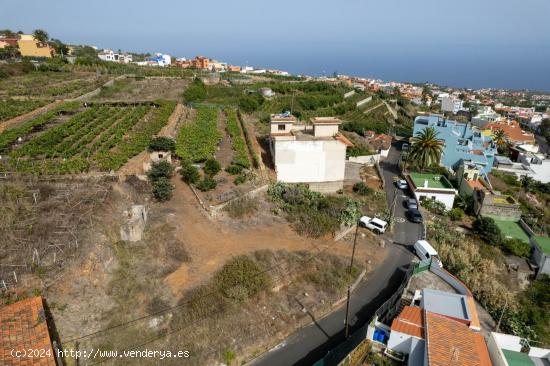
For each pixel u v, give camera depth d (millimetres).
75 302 25297
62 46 133750
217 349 24500
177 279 29047
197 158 50031
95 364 22188
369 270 35906
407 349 23734
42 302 23656
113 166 43938
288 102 103188
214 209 38438
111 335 23859
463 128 74375
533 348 23703
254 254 33031
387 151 77250
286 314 28594
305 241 37344
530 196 66500
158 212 37906
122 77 101562
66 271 26688
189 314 25984
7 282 24891
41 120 58094
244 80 133875
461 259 38781
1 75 86000
